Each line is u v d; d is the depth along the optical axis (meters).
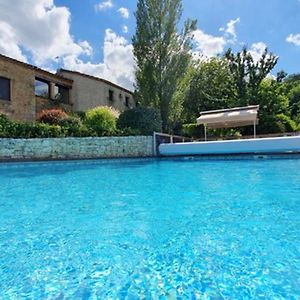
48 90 20.14
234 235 3.35
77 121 14.66
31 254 2.92
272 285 2.25
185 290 2.21
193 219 4.02
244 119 15.68
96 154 13.62
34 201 5.35
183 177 8.26
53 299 2.12
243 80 26.31
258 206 4.66
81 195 5.89
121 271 2.53
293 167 9.76
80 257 2.83
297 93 36.34
